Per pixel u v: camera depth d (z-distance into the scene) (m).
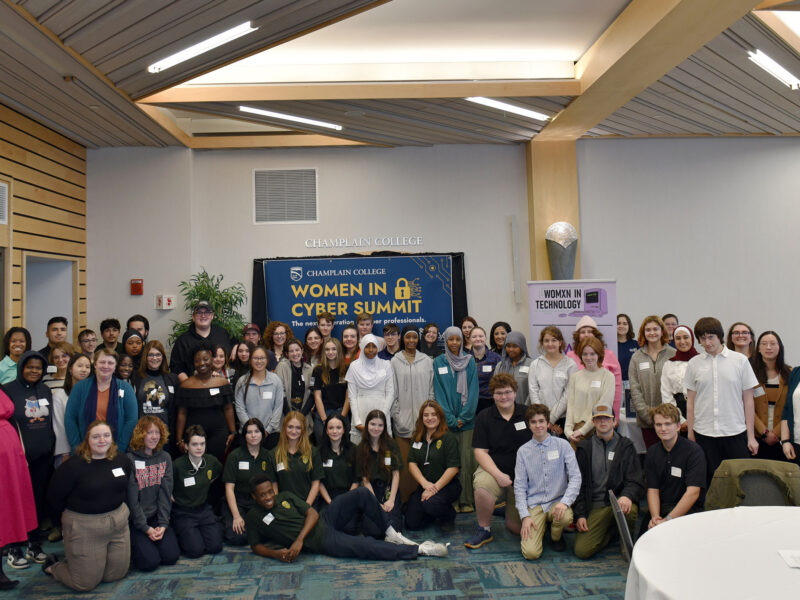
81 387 4.63
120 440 4.64
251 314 7.66
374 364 5.50
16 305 5.98
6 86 5.38
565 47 5.75
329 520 4.53
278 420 5.27
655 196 7.96
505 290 7.81
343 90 5.86
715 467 4.53
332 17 4.39
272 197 7.72
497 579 3.95
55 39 4.50
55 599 3.79
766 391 4.86
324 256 7.73
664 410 4.15
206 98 5.86
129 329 5.50
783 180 8.07
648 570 2.34
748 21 4.73
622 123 7.29
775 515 2.87
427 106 6.18
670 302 7.95
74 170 7.15
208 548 4.51
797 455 4.48
